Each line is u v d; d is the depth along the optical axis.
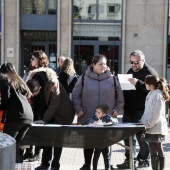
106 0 22.84
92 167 8.39
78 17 22.94
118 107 7.89
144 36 22.64
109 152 8.03
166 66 22.73
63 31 22.73
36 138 6.74
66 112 7.75
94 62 7.86
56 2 22.95
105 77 7.89
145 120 7.42
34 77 7.48
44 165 7.80
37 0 23.00
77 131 6.46
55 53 23.39
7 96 6.48
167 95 7.55
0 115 6.67
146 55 22.67
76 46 23.00
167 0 22.52
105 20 22.89
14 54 22.69
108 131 6.37
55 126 6.51
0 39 22.91
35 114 7.61
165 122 7.64
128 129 6.35
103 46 22.98
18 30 22.77
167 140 11.98
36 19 23.06
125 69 22.73
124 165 8.50
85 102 7.84
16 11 22.69
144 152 8.41
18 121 6.53
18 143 6.67
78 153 10.39
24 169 5.59
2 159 3.39
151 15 22.58
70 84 10.27
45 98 7.46
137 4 22.59
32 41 23.38
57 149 7.77
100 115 7.47
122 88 7.92
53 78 7.46
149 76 7.55
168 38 22.73
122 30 22.73
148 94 7.61
